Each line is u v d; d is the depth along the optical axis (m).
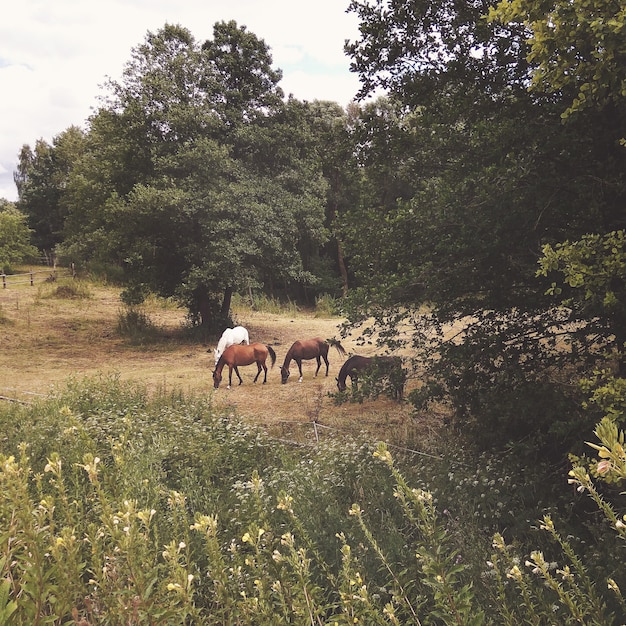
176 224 18.03
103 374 13.56
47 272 37.88
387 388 6.96
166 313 24.80
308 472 5.70
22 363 14.51
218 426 7.66
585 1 3.66
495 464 5.80
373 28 7.09
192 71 19.30
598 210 5.51
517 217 5.67
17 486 2.34
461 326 13.88
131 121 18.92
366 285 6.85
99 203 21.72
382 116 8.05
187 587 2.11
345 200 32.16
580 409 5.74
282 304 30.73
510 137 5.98
